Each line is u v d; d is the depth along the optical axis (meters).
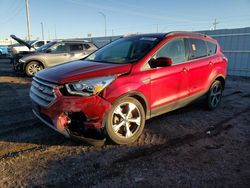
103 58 4.77
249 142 4.26
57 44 11.93
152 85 4.29
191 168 3.40
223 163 3.54
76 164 3.45
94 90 3.60
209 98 5.83
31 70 11.58
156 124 5.00
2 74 12.32
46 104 3.70
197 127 4.91
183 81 4.92
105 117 3.70
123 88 3.84
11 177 3.13
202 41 5.64
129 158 3.63
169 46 4.74
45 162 3.49
